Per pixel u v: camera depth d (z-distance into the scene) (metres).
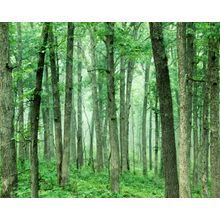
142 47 18.94
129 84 30.78
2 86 12.06
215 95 15.47
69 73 19.00
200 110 27.14
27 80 29.05
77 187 18.38
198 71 23.00
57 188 17.72
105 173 27.66
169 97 11.99
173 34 24.23
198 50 21.95
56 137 19.19
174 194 11.91
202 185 18.19
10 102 12.19
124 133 30.22
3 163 12.27
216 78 15.45
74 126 35.31
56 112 19.25
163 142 12.02
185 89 12.57
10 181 12.27
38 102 14.00
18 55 23.38
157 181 28.78
